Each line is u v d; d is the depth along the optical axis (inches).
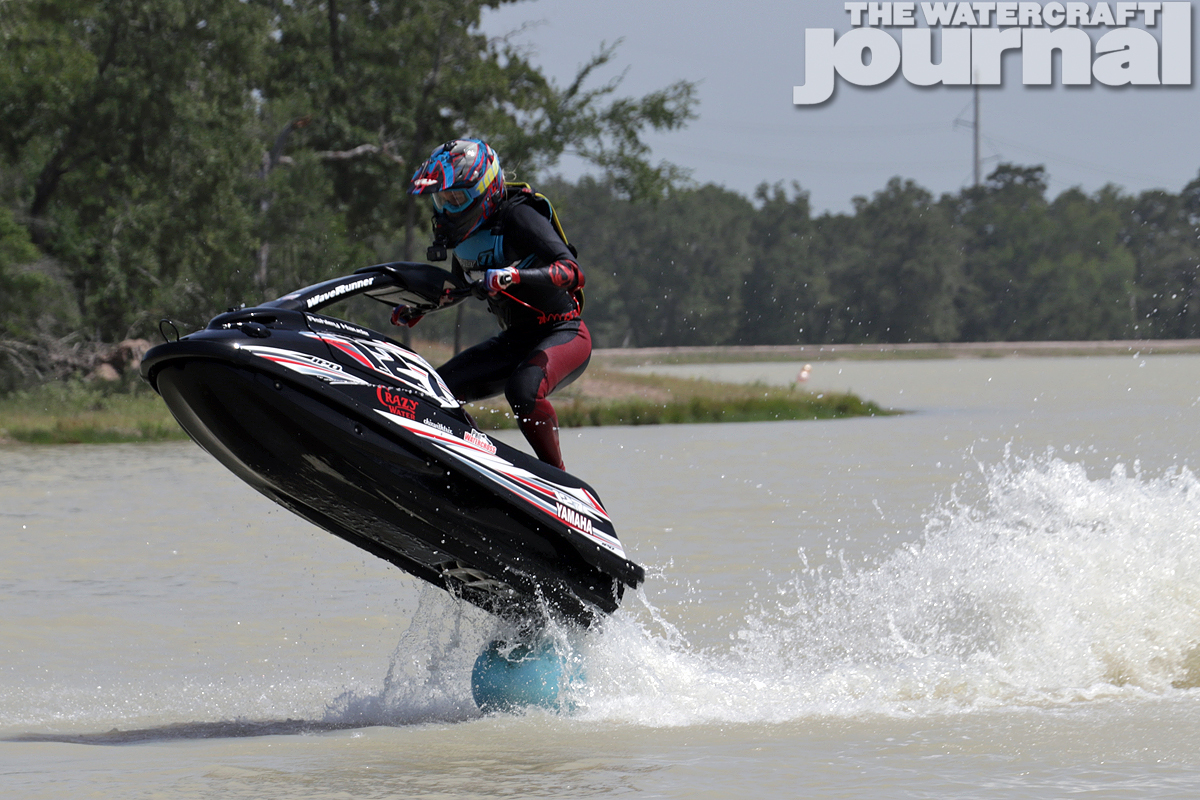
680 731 703.1
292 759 643.5
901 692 792.9
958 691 789.2
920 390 6668.3
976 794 536.1
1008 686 797.2
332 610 1146.7
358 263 6697.8
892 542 1469.0
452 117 6737.2
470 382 807.1
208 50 5930.1
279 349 690.2
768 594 1153.4
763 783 564.7
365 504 748.0
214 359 675.4
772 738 671.8
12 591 1227.9
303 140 6668.3
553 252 760.3
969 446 2896.2
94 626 1067.3
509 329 806.5
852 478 2249.0
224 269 5787.4
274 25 6560.0
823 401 4734.3
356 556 1476.4
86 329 5664.4
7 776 609.3
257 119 6264.8
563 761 626.2
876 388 7017.7
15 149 5674.2
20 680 877.8
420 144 6525.6
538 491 766.5
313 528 1723.7
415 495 735.7
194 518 1840.6
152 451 3422.7
